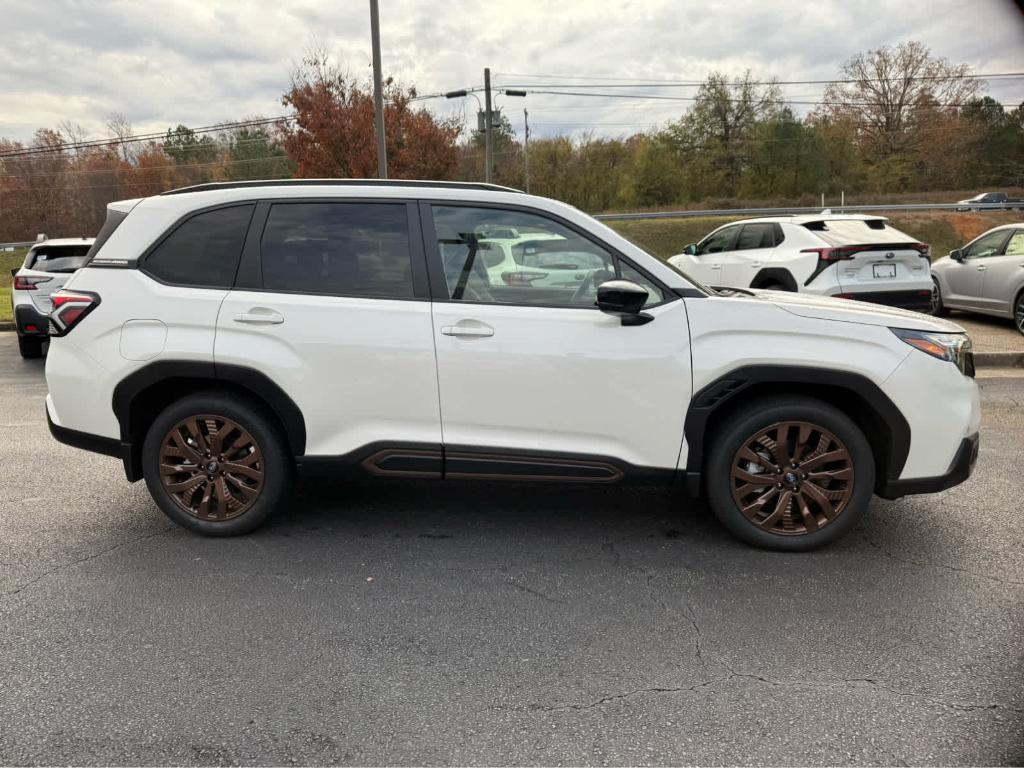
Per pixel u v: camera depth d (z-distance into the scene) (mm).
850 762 2123
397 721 2332
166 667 2645
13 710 2391
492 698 2453
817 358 3355
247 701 2438
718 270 10445
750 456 3525
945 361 3400
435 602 3141
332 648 2773
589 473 3564
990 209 30016
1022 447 5398
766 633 2861
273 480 3740
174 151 62750
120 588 3281
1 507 4348
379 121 15609
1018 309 9766
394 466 3631
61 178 57031
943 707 2373
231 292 3629
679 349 3422
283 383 3559
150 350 3609
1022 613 2996
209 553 3658
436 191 3631
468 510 4242
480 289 3557
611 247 3527
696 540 3785
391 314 3527
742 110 49906
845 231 9109
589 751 2186
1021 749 2164
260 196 3701
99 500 4469
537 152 57625
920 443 3402
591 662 2670
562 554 3631
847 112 49594
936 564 3465
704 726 2295
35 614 3041
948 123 46969
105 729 2291
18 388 8305
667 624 2939
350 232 3635
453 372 3496
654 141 51938
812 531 3561
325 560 3574
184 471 3785
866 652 2715
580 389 3465
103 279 3719
